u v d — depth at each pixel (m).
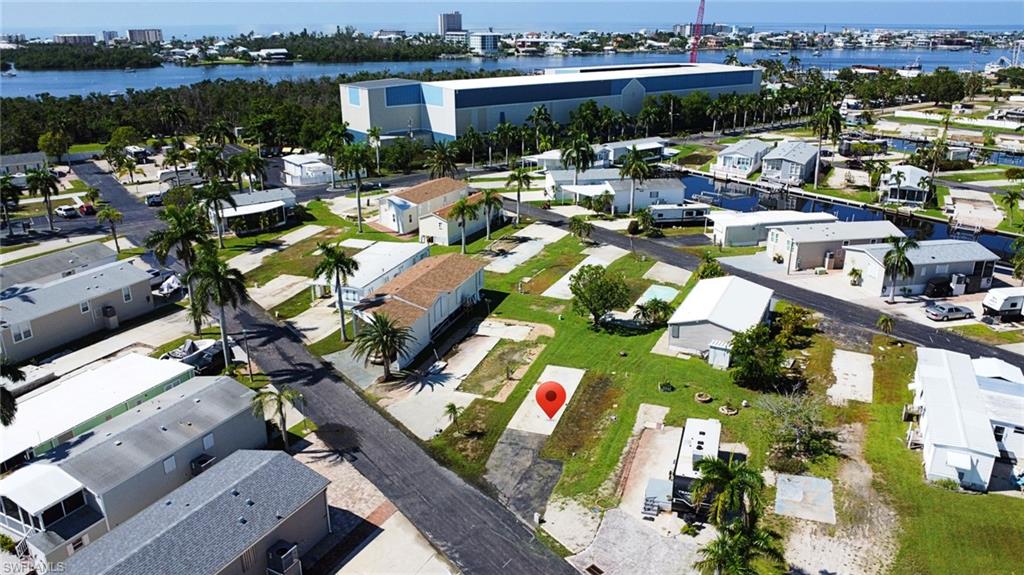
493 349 59.34
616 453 44.78
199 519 33.75
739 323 56.00
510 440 46.66
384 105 146.25
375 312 57.75
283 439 46.50
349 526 38.91
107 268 69.44
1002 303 62.50
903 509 38.91
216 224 87.44
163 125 168.38
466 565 35.94
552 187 107.62
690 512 38.72
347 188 117.81
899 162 131.25
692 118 173.12
